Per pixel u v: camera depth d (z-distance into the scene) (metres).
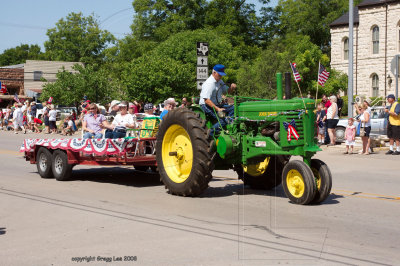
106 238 6.32
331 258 5.42
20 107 30.44
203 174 8.87
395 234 6.51
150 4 63.53
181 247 5.87
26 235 6.54
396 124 16.45
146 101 39.53
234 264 5.22
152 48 59.12
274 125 8.91
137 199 8.98
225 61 50.47
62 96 39.00
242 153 9.14
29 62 64.50
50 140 11.58
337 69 50.00
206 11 61.91
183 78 39.66
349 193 9.69
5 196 9.36
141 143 10.45
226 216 7.52
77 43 76.38
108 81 40.34
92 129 12.16
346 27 49.34
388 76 46.12
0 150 19.38
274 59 39.25
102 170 13.12
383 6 46.28
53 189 10.16
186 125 9.06
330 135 19.00
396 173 12.61
